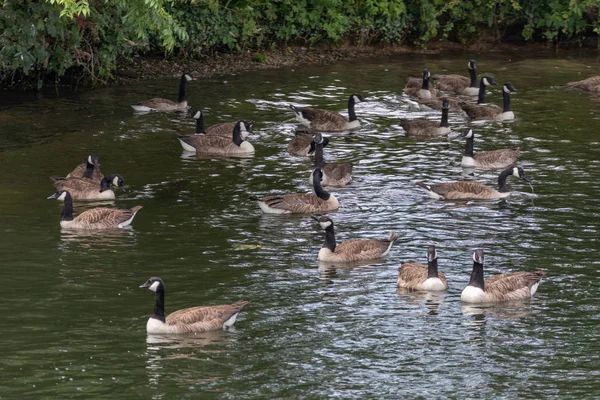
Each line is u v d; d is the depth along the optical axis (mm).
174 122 33438
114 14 36562
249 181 26734
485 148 30281
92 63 37531
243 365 15633
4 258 20297
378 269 20234
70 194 22781
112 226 22547
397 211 24094
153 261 20344
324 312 17844
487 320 17500
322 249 20781
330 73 42375
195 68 42250
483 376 15250
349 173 26641
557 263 20281
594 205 24281
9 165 27625
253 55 44531
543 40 50219
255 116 34562
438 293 18859
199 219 23312
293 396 14547
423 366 15609
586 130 32375
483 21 49344
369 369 15500
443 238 21984
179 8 41906
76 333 16766
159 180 26656
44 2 33812
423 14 47406
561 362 15750
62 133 31391
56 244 21297
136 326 17156
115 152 29422
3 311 17609
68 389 14680
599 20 48094
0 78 36312
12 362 15586
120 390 14680
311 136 30328
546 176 26984
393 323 17359
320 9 46062
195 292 18672
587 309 17969
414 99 36812
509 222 23047
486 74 42688
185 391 14688
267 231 22547
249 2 44000
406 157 29484
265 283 19250
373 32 47906
